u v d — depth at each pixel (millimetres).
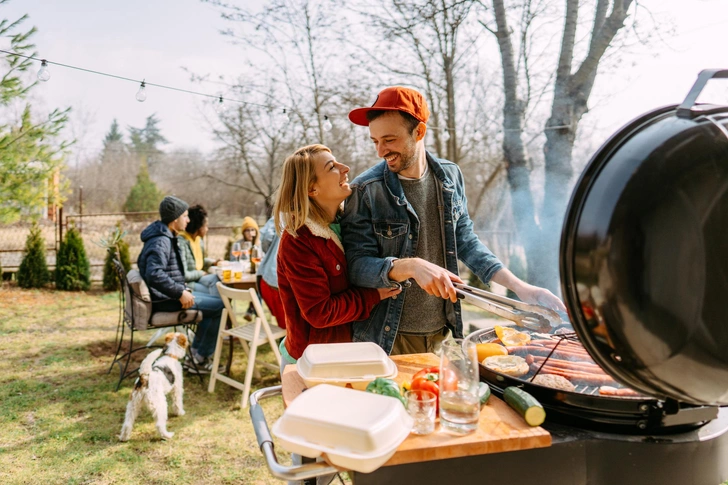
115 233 8547
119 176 20641
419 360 1565
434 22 8039
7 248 11367
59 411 3451
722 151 981
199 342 4352
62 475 2609
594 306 1026
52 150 7691
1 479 2557
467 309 6598
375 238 1844
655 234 966
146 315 3934
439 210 1955
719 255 970
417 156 1878
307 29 9578
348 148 10672
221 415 3420
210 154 14742
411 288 1891
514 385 1334
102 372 4285
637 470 1174
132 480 2580
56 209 10625
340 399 1078
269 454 1065
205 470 2693
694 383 1015
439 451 1021
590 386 1408
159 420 3037
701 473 1210
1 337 5398
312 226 1671
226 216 16641
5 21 6426
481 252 1971
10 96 6781
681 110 1068
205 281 4965
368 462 921
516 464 1128
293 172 1660
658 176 983
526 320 1312
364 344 1439
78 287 8328
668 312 968
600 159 1103
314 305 1636
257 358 4270
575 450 1165
